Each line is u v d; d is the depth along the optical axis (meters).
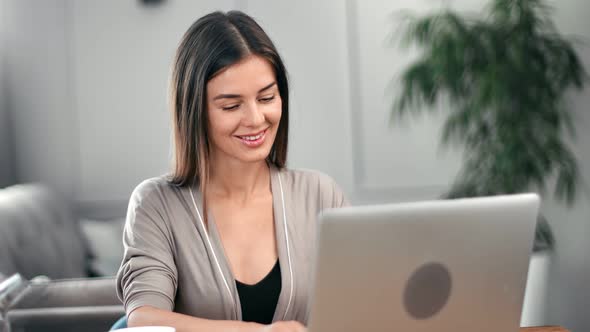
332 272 1.01
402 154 4.32
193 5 4.29
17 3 4.21
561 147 3.87
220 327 1.30
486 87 3.71
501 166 3.77
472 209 1.09
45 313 1.81
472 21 3.97
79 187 4.28
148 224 1.58
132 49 4.28
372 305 1.05
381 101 4.31
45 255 3.22
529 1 3.87
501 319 1.17
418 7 4.25
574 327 4.21
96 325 1.84
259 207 1.67
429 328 1.10
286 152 1.72
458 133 4.20
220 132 1.53
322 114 4.34
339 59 4.32
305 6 4.31
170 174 1.68
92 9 4.27
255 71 1.50
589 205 4.15
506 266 1.15
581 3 4.12
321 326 1.04
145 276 1.49
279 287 1.59
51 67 4.24
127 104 4.29
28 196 3.50
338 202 1.76
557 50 3.84
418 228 1.05
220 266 1.58
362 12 4.28
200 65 1.51
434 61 3.76
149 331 1.13
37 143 4.25
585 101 4.12
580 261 4.19
